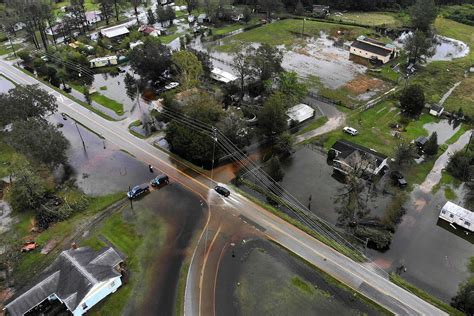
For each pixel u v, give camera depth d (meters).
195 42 144.00
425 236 64.50
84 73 120.69
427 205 70.50
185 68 103.00
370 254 61.31
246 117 95.44
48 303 54.06
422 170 79.12
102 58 125.75
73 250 57.94
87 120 96.88
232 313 52.97
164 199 71.62
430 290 55.91
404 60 126.00
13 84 116.56
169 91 102.88
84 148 86.44
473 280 57.22
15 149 79.81
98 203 71.50
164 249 62.12
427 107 99.50
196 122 81.25
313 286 56.09
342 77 116.31
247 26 157.88
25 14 137.25
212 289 56.09
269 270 58.62
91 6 184.75
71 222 67.81
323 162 81.56
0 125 87.75
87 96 106.88
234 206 69.94
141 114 98.75
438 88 109.62
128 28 155.88
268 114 82.50
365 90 109.12
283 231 65.00
